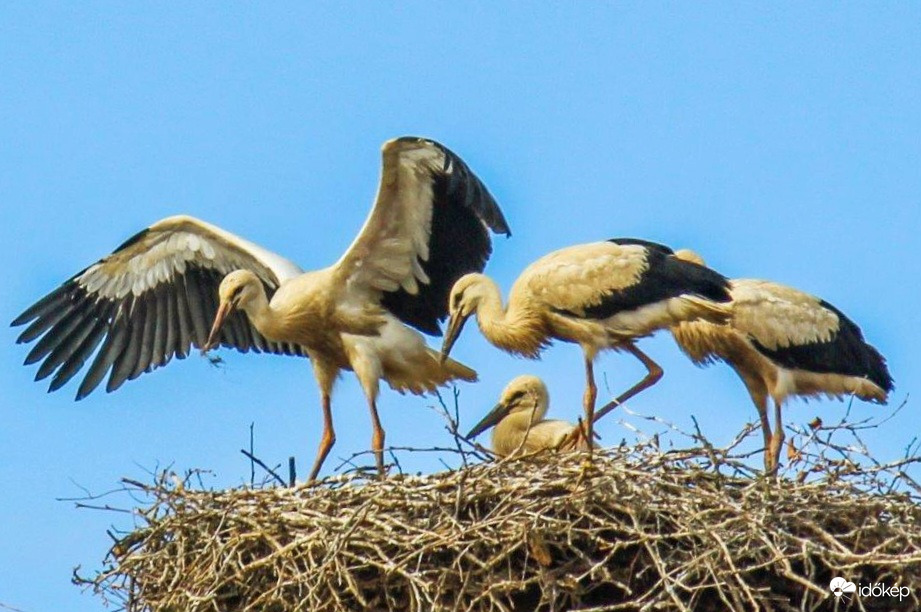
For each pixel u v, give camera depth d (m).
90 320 19.03
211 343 17.39
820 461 14.60
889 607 14.07
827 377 18.36
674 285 16.81
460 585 13.86
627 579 13.82
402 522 14.17
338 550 13.98
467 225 17.62
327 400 18.08
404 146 16.78
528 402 17.59
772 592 13.90
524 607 14.07
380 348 17.64
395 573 13.98
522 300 17.17
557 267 17.02
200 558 14.70
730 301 17.02
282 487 15.21
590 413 16.77
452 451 14.74
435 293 17.91
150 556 14.97
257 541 14.59
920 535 14.05
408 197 17.23
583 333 16.95
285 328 17.59
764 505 13.86
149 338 19.00
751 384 18.52
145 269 18.97
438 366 17.69
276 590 14.04
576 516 13.96
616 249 17.02
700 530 13.62
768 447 17.58
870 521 14.14
